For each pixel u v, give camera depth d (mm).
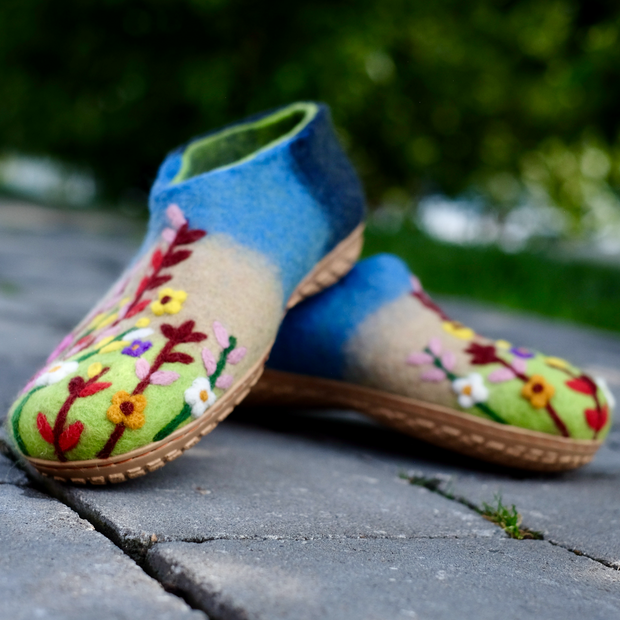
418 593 714
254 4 4543
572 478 1012
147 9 4875
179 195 940
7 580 683
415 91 5504
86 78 5645
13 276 2238
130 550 746
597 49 3357
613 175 7203
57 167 9125
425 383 1000
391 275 1062
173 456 837
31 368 1183
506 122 6227
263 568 722
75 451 805
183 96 5105
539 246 4672
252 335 896
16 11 5309
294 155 977
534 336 2115
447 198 7598
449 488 947
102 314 935
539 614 705
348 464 991
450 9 5043
